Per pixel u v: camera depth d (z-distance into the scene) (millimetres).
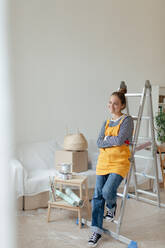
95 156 3744
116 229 2500
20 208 3084
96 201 2432
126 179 2553
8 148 356
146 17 4680
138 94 2855
